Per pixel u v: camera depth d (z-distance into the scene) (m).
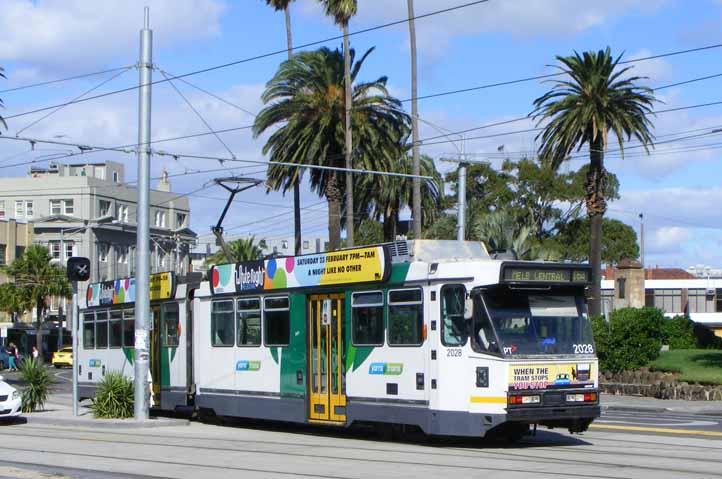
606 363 39.31
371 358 19.23
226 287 23.62
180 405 25.39
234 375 23.09
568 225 72.25
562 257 63.31
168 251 98.19
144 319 24.53
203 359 24.27
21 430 23.72
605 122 42.66
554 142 43.69
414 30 43.59
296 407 21.08
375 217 58.44
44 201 92.69
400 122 43.41
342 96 42.19
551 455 16.55
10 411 25.17
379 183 50.59
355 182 49.06
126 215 96.50
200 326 24.50
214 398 23.77
